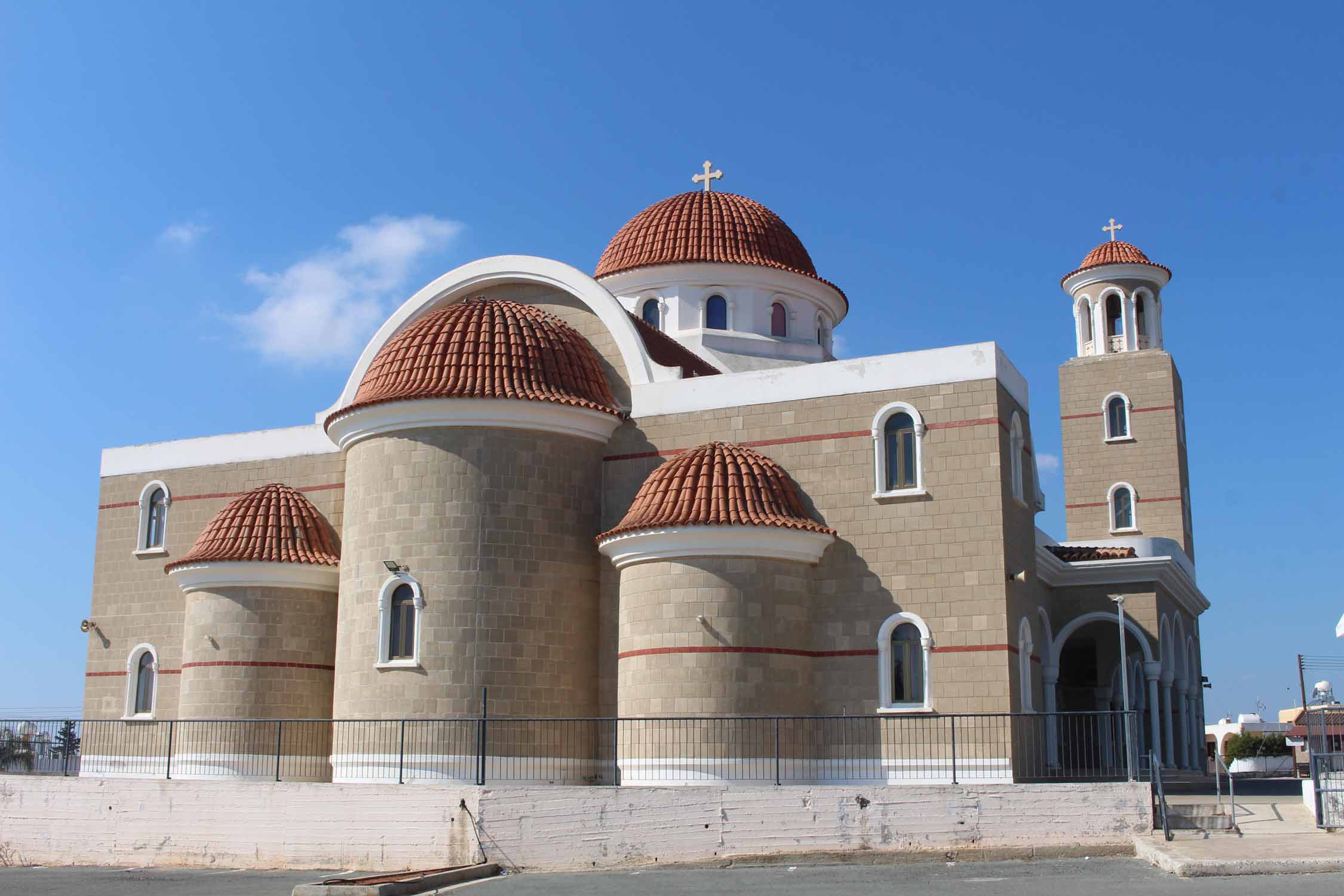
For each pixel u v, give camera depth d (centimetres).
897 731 2798
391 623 2994
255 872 2617
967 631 2791
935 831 2364
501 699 2909
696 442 3123
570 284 3372
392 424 3062
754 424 3073
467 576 2950
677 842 2427
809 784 2812
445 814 2528
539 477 3050
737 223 4112
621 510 3158
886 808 2383
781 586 2852
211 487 3834
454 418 3016
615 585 3091
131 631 3875
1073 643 4175
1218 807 2400
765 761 2753
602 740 3027
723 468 2942
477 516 2977
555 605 3017
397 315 3569
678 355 3612
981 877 2081
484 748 2650
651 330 3625
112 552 3966
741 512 2828
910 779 2764
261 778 3256
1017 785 2367
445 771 2870
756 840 2408
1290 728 9169
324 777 3328
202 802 2770
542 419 3047
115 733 3778
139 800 2836
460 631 2930
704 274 3988
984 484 2831
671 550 2836
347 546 3134
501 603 2952
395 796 2580
